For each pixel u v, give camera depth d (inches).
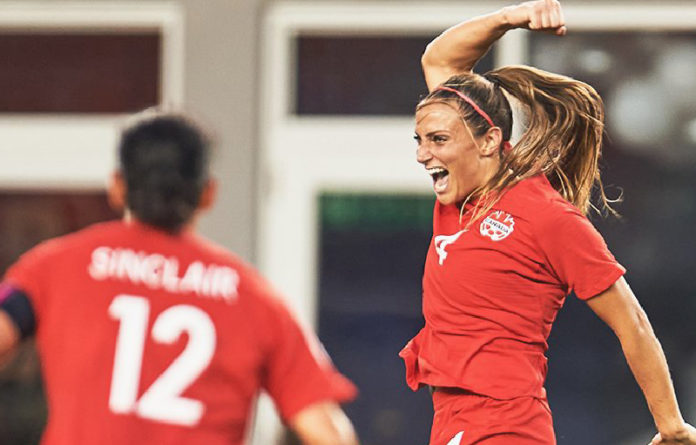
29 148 956.0
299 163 935.7
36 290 346.9
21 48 957.2
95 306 342.3
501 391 463.8
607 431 900.6
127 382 334.6
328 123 932.6
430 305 483.5
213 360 341.4
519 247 460.8
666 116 913.5
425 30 929.5
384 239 931.3
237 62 910.4
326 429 354.3
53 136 953.5
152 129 361.7
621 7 912.9
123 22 948.6
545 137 486.3
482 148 480.7
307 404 353.4
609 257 456.8
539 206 459.5
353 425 920.9
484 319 467.5
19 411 914.1
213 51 911.0
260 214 918.4
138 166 357.4
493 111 483.5
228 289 351.3
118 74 950.4
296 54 935.7
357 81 935.0
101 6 943.0
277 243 935.0
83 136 952.3
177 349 340.2
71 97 956.0
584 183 507.8
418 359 494.3
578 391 903.7
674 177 911.0
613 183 911.0
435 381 476.7
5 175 956.6
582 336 904.3
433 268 481.7
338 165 934.4
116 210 952.9
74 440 330.3
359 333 929.5
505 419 462.0
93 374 335.0
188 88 911.0
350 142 931.3
